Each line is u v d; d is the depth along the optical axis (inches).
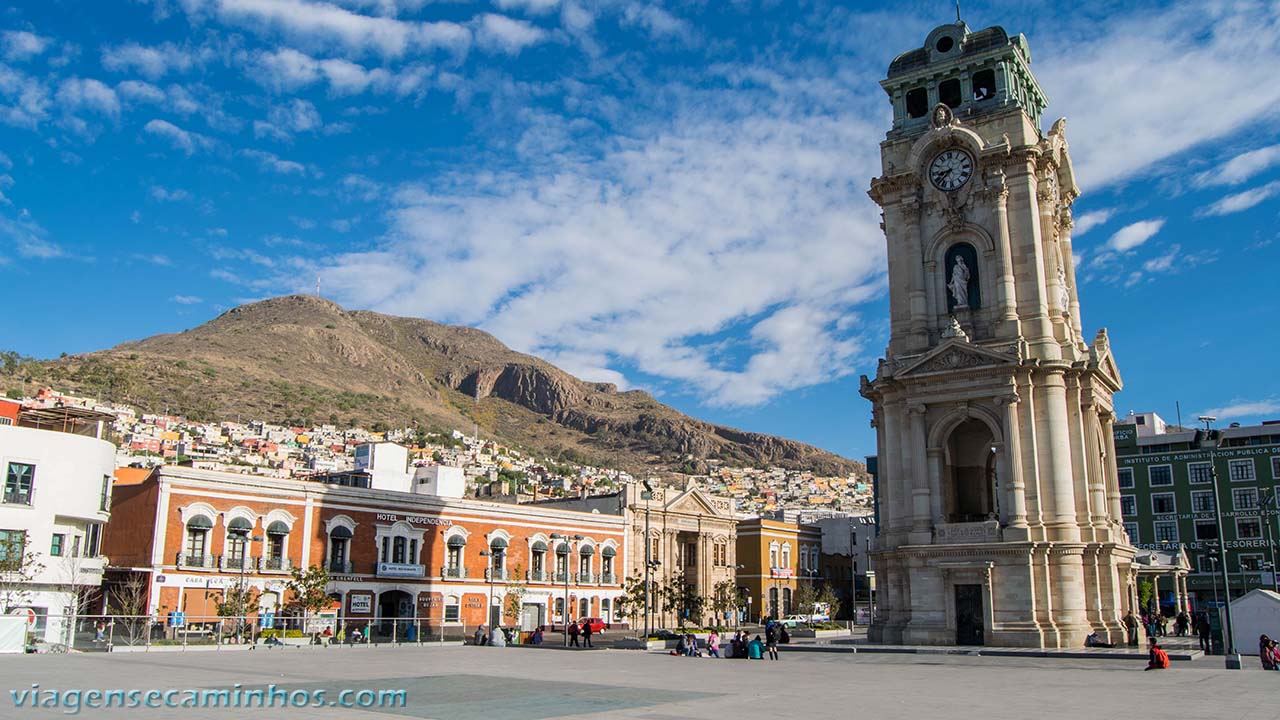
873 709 1081.4
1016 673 1704.0
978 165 2596.0
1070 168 2810.0
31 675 1373.0
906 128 2755.9
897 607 2529.5
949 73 2731.3
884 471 2628.0
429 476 4507.9
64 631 2269.9
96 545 2930.6
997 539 2375.7
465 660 2011.6
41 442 2691.9
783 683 1451.8
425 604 3595.0
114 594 2859.3
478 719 944.9
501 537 3924.7
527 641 3083.2
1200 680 1539.1
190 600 2997.0
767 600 5162.4
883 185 2716.5
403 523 3585.1
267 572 3184.1
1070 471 2413.9
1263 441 4534.9
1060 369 2450.8
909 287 2640.3
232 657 2006.6
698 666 1878.7
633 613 4104.3
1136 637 2314.2
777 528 5349.4
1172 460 4626.0
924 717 999.6
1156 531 4603.8
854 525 5723.4
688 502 4864.7
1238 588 4384.8
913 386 2536.9
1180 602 3560.5
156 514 2967.5
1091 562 2405.3
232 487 3142.2
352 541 3435.0
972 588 2409.0
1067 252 2812.5
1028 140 2583.7
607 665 1878.7
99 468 2844.5
